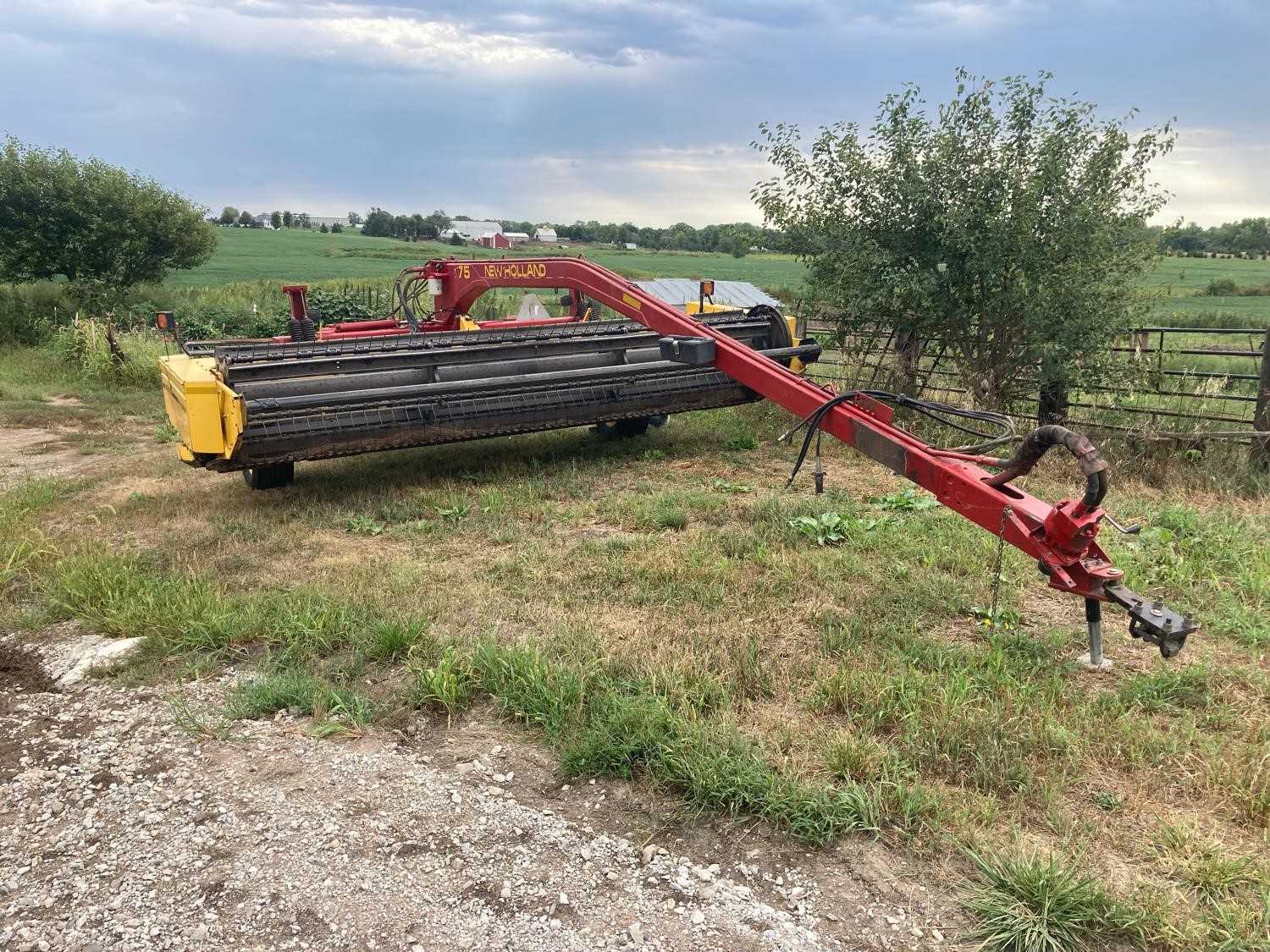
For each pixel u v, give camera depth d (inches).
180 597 193.5
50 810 129.6
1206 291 1899.6
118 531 253.9
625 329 364.8
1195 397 330.6
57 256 741.3
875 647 173.0
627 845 119.6
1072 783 129.6
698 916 106.5
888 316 376.8
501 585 209.2
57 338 616.7
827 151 380.5
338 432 271.3
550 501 284.7
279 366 264.8
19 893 112.6
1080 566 151.3
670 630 181.5
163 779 136.2
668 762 132.6
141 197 780.0
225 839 122.0
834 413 197.3
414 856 117.7
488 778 135.3
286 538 244.2
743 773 127.5
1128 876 110.6
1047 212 338.6
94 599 199.9
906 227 366.0
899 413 371.6
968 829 118.2
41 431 422.0
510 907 108.4
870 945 101.7
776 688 158.1
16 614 195.6
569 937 103.6
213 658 174.9
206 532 250.4
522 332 357.7
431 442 290.4
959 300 356.5
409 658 168.2
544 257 326.0
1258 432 294.4
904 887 110.5
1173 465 301.0
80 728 151.9
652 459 336.5
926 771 133.1
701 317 373.1
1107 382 338.0
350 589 202.1
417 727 149.9
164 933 105.2
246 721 152.6
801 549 230.5
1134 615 144.8
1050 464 310.7
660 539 240.7
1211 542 226.5
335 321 757.9
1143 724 142.4
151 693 163.0
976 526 239.9
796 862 115.6
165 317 330.0
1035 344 335.6
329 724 148.9
